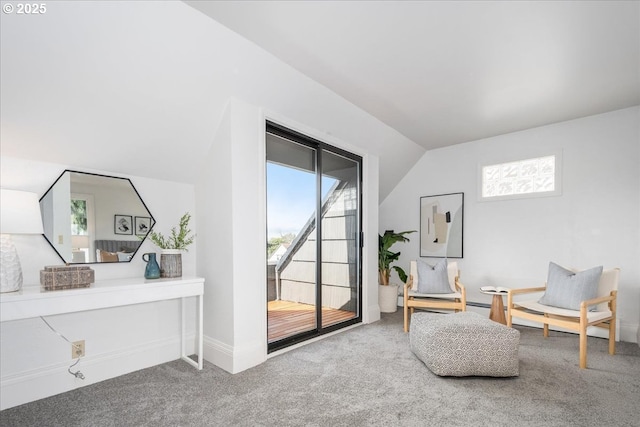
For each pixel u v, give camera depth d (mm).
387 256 4387
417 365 2451
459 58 2301
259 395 1976
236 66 2182
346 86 2729
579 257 3428
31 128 1868
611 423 1703
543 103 3082
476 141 4195
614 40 2072
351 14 1823
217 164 2498
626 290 3162
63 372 2035
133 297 2027
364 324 3660
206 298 2586
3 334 1853
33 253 2006
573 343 3008
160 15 1719
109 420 1707
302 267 3215
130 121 2121
